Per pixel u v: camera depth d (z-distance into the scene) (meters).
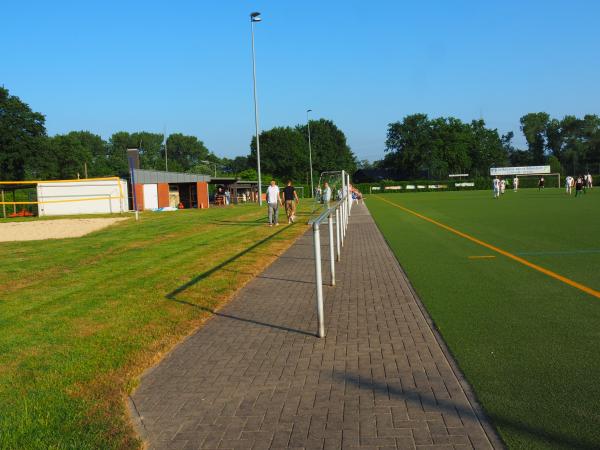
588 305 6.62
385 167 117.12
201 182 46.38
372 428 3.58
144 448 3.46
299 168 104.81
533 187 83.00
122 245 15.34
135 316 6.88
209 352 5.41
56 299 8.15
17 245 16.06
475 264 10.07
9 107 64.00
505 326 5.81
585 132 124.00
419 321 6.19
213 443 3.49
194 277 9.59
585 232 15.02
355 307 7.04
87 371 4.91
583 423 3.50
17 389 4.52
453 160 109.19
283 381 4.53
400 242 14.23
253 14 38.66
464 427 3.53
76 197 37.72
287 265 10.85
